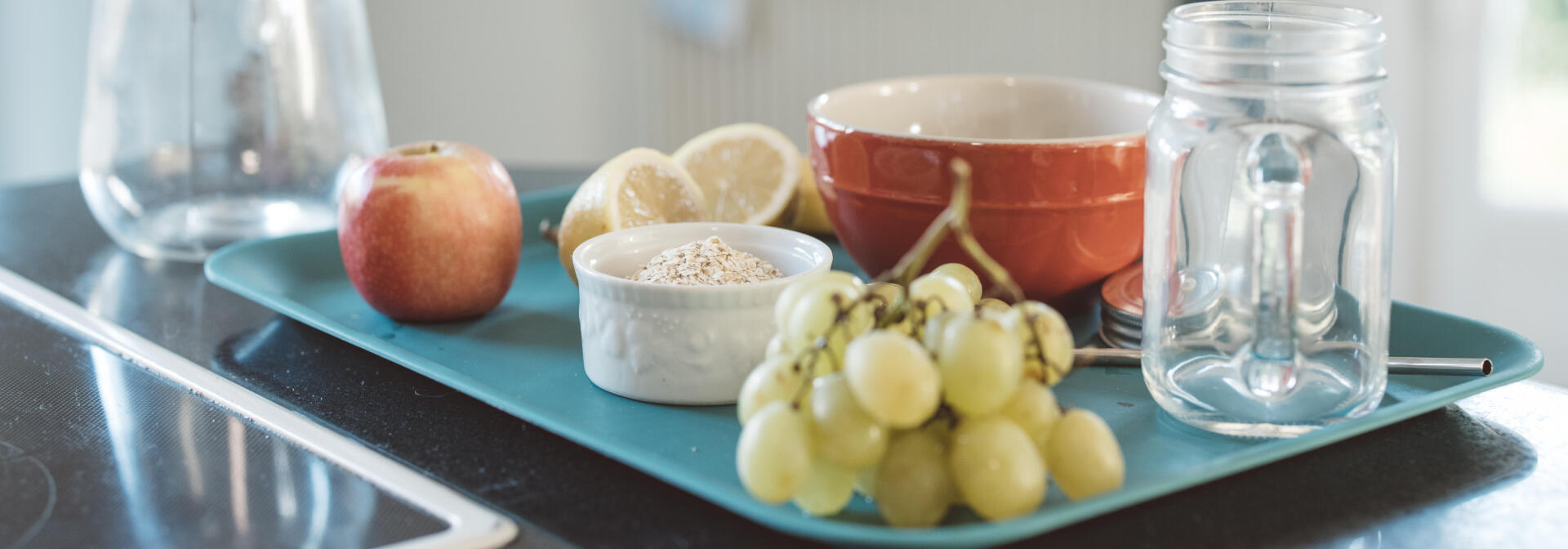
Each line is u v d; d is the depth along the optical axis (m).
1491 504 0.61
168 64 0.90
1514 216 1.86
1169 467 0.63
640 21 2.28
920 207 0.75
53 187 1.12
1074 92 0.85
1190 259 0.64
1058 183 0.73
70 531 0.59
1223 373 0.64
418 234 0.77
